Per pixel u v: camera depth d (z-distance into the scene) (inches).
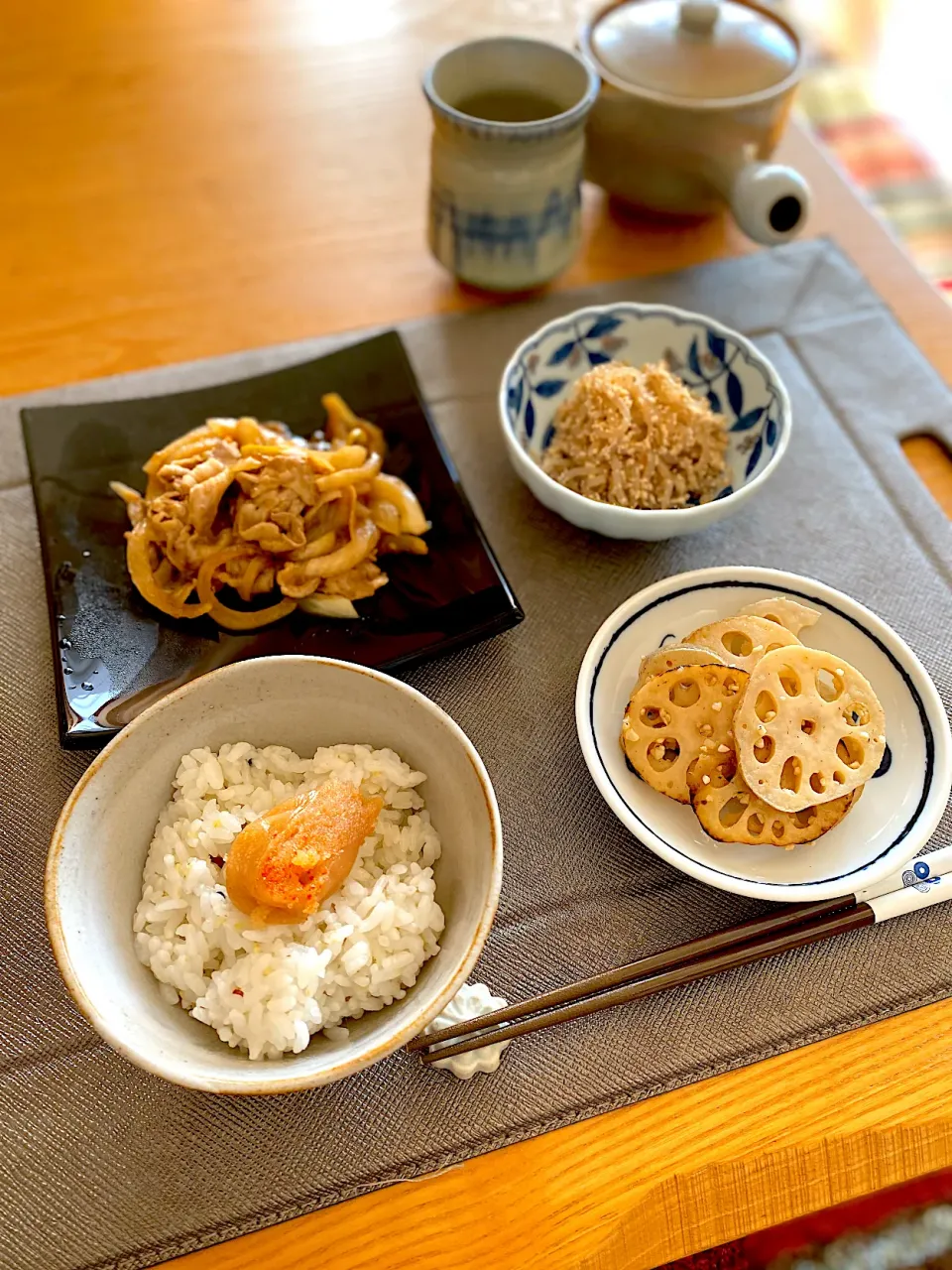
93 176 21.5
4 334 18.8
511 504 16.8
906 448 17.8
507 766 13.7
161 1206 10.4
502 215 18.0
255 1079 9.0
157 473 15.5
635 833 11.7
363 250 20.5
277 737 12.4
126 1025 9.3
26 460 16.9
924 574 15.8
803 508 16.6
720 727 12.4
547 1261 10.2
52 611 14.4
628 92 18.4
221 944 10.9
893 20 32.4
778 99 18.4
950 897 12.2
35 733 14.0
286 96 23.4
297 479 15.0
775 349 18.9
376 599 15.0
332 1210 10.4
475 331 19.2
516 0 25.9
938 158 28.8
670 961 11.6
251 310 19.3
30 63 24.1
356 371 17.3
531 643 15.0
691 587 14.1
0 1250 10.1
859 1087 11.2
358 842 11.2
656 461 15.7
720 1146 10.8
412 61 24.4
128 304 19.3
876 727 12.2
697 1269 16.6
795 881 11.9
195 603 14.9
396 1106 11.0
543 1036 11.5
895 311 19.6
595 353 17.2
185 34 24.9
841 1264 16.9
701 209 20.5
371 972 10.5
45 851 12.9
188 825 11.5
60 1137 10.7
